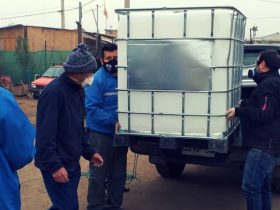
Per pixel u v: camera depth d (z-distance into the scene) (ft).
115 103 16.40
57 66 77.36
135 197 19.83
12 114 9.23
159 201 19.30
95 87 16.24
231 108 14.94
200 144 15.39
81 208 18.16
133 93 15.33
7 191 9.41
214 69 14.35
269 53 14.52
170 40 14.66
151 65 14.96
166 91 14.88
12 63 86.94
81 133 13.06
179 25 14.52
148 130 15.34
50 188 12.47
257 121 14.46
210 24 14.24
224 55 14.29
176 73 14.70
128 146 15.98
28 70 86.74
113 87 16.31
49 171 12.00
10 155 9.34
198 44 14.38
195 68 14.49
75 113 12.62
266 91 14.17
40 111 12.17
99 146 16.35
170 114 14.96
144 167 25.34
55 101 12.13
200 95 14.58
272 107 14.12
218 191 20.93
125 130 15.62
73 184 12.74
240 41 16.35
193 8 14.29
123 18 15.14
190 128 14.85
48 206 18.35
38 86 72.74
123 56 15.29
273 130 14.48
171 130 15.06
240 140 16.60
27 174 23.29
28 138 9.47
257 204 14.96
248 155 14.92
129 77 15.26
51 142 11.98
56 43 101.19
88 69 12.36
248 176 14.85
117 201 17.29
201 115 14.65
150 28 14.85
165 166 22.11
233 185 21.97
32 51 94.22
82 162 26.20
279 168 19.02
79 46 12.49
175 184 22.02
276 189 19.86
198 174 24.03
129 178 22.66
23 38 89.04
